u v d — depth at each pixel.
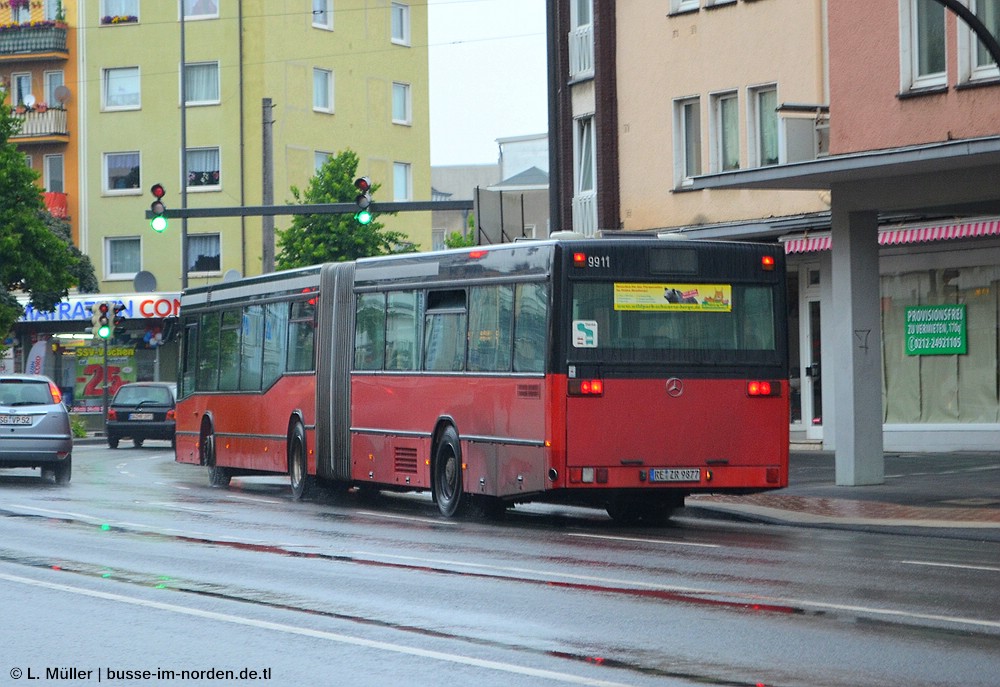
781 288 22.61
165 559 17.50
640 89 40.09
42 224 57.25
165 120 75.31
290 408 29.45
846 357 27.08
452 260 24.33
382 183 79.88
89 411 71.69
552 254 21.78
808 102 35.53
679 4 39.09
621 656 11.09
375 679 10.38
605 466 21.73
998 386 32.97
